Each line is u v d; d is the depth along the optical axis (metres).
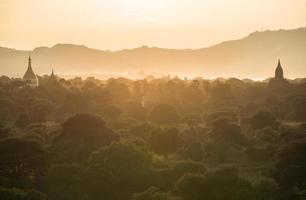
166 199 129.50
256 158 187.00
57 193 141.50
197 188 131.00
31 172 154.62
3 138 173.25
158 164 161.25
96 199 142.38
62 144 180.12
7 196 127.69
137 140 191.62
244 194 129.38
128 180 147.38
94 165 149.50
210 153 191.62
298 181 150.38
